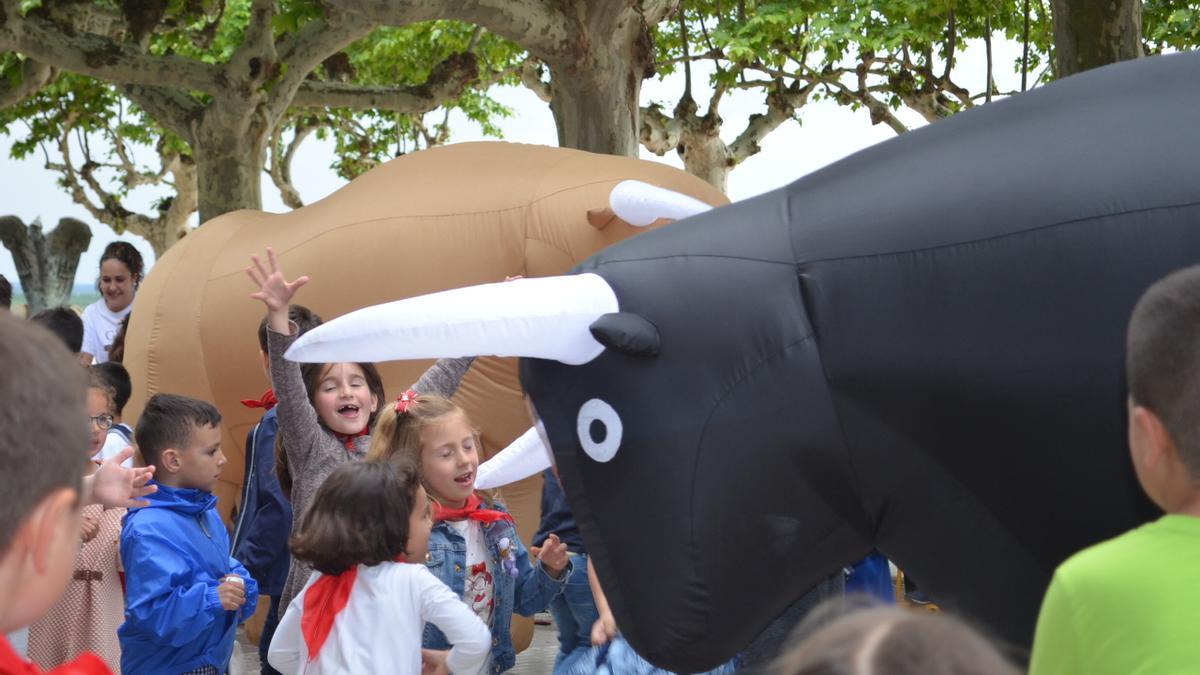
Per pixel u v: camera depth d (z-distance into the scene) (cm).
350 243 681
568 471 319
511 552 440
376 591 363
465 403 644
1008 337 276
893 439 292
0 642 145
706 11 1653
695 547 303
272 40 1368
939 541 295
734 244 312
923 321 285
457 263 658
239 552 489
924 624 107
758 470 300
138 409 770
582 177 656
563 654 502
